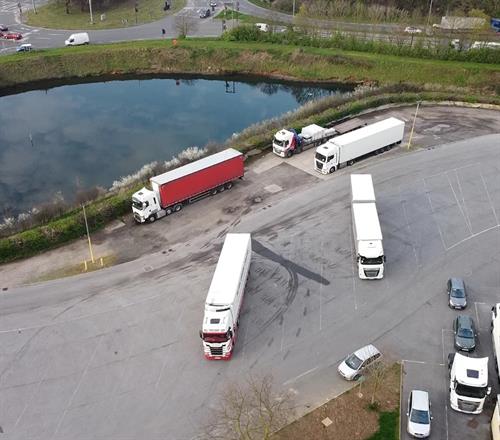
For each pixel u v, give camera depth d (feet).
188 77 307.37
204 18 368.48
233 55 307.78
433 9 357.61
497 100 232.53
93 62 301.84
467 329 115.14
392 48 293.02
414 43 295.07
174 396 106.52
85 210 161.58
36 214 164.35
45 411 104.47
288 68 299.79
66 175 203.31
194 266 143.13
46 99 276.21
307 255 145.38
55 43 321.93
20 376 112.27
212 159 173.06
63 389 108.99
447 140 204.54
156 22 360.69
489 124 216.95
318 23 336.90
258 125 220.23
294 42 313.53
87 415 103.35
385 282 135.03
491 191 171.83
